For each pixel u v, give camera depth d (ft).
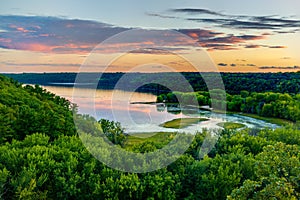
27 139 63.77
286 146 40.52
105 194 50.90
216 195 54.13
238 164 57.16
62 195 51.49
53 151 57.11
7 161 53.16
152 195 52.90
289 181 36.96
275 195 34.94
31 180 47.21
